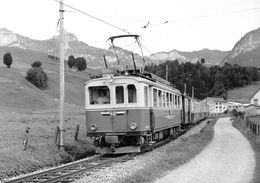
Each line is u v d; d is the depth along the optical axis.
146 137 18.64
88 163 15.34
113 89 17.67
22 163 14.98
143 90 17.67
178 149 19.69
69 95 120.12
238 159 17.52
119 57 20.16
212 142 27.25
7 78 112.19
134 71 18.66
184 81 124.62
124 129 17.44
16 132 24.75
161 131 22.75
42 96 94.94
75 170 13.59
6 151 16.11
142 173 12.30
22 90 92.81
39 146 18.03
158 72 86.12
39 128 28.05
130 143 17.98
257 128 30.73
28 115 48.22
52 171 13.37
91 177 11.96
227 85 170.75
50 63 192.25
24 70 142.25
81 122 37.16
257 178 12.38
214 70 179.75
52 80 137.75
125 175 12.30
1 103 77.50
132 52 19.19
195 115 48.53
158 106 20.48
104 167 14.08
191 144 22.55
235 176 12.96
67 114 52.78
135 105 17.38
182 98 32.59
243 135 35.09
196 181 11.95
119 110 17.53
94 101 18.03
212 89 164.75
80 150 19.62
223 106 147.25
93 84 17.97
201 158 17.83
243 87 171.50
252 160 17.16
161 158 16.22
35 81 123.19
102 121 17.77
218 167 14.98
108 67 19.11
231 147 23.34
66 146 19.08
